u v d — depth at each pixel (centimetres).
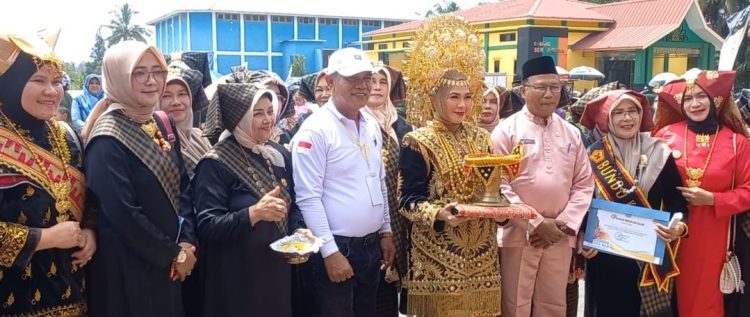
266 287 319
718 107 404
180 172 327
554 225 363
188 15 4856
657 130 434
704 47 2847
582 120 423
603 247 381
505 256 380
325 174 351
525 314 380
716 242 396
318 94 548
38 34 282
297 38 5125
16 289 271
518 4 3058
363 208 351
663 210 397
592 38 2920
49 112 276
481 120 518
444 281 346
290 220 347
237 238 315
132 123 296
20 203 268
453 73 353
